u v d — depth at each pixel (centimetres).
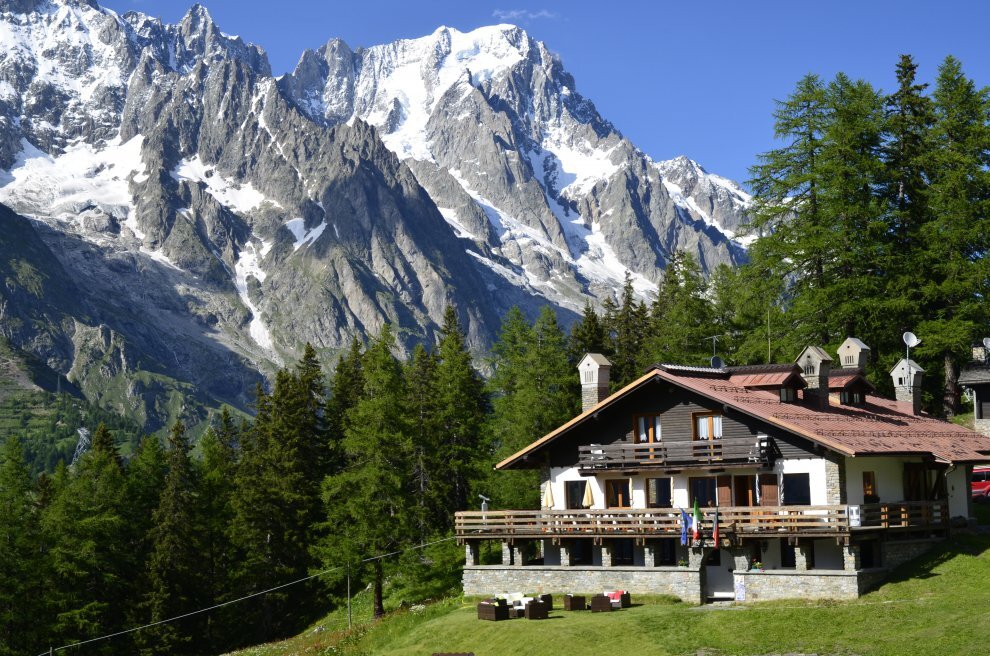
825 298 6725
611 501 5403
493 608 4894
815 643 3962
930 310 6994
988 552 4741
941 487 5381
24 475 7812
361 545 7262
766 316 7281
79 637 7594
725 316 8356
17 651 7275
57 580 7662
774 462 4894
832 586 4491
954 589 4338
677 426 5212
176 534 8094
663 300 9112
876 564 4731
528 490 7394
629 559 5312
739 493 5047
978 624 3809
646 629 4397
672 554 5197
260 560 8431
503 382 8500
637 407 5341
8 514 7512
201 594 8331
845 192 6819
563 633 4497
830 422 5116
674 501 5212
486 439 8400
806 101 7006
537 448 5559
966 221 6781
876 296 6762
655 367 5272
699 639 4206
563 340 8006
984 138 6988
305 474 8831
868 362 6894
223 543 8656
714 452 4981
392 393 7456
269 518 8500
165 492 8225
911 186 7181
